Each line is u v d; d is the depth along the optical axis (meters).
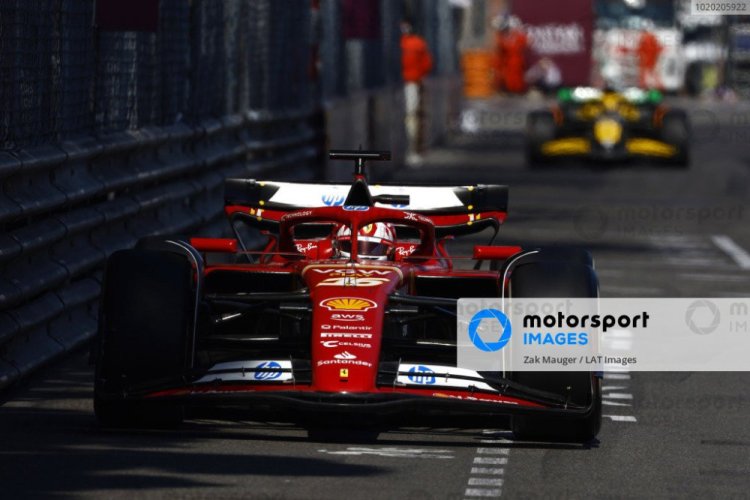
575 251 27.59
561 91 99.56
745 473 24.66
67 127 35.97
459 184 32.84
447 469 24.30
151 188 42.88
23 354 31.06
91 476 23.06
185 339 25.91
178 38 46.88
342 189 32.97
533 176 91.88
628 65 159.50
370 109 85.38
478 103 188.50
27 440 25.61
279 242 29.84
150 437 26.00
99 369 25.88
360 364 24.80
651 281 49.31
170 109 46.06
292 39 65.19
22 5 32.16
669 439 27.25
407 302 26.50
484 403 25.09
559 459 25.34
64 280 33.66
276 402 24.58
